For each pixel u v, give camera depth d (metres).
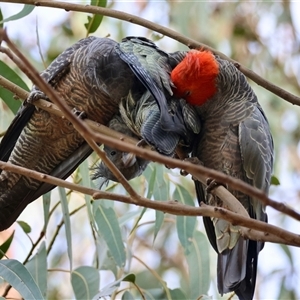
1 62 7.76
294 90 11.52
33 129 7.28
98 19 7.74
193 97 6.47
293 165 11.34
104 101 6.81
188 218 8.09
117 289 7.73
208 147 7.05
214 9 11.77
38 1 6.80
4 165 4.65
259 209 6.97
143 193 8.92
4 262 6.45
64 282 11.14
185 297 8.09
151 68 6.14
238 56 11.72
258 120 6.98
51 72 7.04
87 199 7.51
